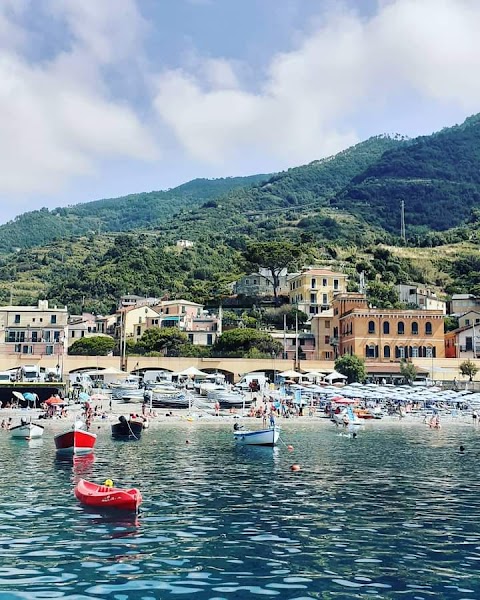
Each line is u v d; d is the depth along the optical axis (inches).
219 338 5605.3
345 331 5605.3
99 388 4532.5
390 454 2252.7
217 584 855.7
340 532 1128.2
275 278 7396.7
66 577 874.8
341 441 2664.9
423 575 900.6
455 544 1058.7
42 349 5890.8
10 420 3063.5
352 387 4355.3
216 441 2586.1
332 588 847.1
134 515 1240.2
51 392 3836.1
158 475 1747.0
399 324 5354.3
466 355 5659.5
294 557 976.3
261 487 1573.6
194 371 4623.5
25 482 1600.6
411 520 1224.8
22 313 6043.3
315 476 1753.2
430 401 4345.5
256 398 4195.4
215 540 1066.1
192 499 1409.9
